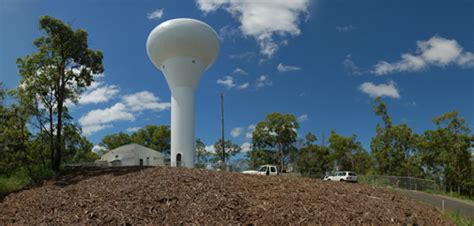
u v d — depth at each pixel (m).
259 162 47.50
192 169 14.61
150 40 22.91
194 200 10.05
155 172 13.75
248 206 9.73
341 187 13.02
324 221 9.24
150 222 8.95
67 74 20.11
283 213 9.42
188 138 22.25
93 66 20.53
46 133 19.52
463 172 31.30
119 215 9.38
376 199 12.00
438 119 33.78
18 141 18.12
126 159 36.50
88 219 9.43
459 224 11.28
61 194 12.12
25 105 18.88
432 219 11.07
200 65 22.91
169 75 22.77
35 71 19.14
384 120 39.59
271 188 11.64
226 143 49.00
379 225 9.55
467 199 24.61
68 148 21.02
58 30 19.27
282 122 47.72
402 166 38.09
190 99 22.62
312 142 49.75
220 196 10.27
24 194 13.41
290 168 48.69
